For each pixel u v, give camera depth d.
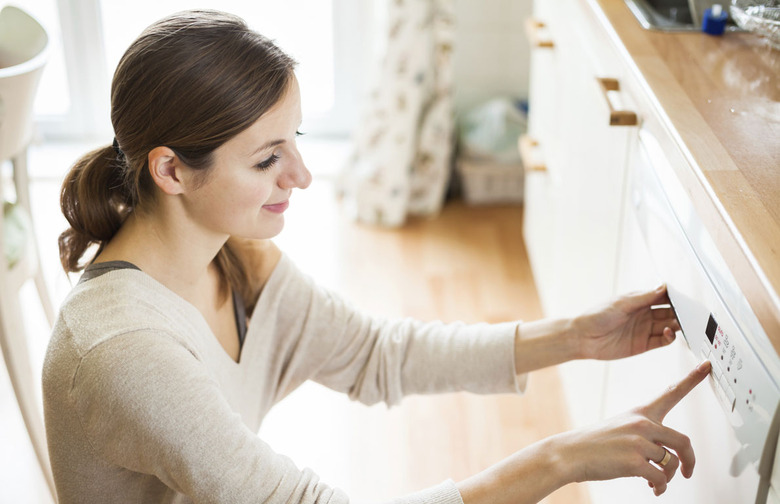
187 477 0.93
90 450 0.99
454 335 1.24
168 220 1.03
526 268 2.84
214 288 1.17
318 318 1.25
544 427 2.19
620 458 0.92
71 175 1.08
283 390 1.28
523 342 1.20
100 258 1.05
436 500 0.94
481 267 2.85
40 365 2.36
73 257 1.13
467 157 3.17
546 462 0.93
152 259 1.05
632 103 1.37
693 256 1.03
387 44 2.89
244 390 1.20
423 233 3.05
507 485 0.93
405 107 2.94
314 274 2.81
